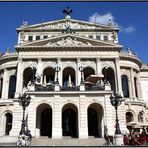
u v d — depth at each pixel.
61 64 54.44
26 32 65.50
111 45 55.50
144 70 67.38
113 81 56.97
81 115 42.47
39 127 45.94
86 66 54.75
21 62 54.34
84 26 66.75
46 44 55.44
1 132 54.88
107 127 42.06
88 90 44.09
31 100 43.22
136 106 57.56
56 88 44.09
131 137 33.66
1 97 58.41
